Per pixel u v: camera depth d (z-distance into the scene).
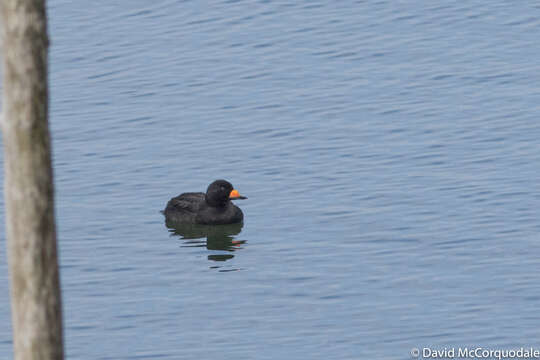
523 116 33.06
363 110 34.31
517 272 23.28
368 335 20.48
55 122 34.62
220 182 27.84
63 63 40.00
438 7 43.78
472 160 30.19
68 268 24.75
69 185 29.97
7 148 9.13
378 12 43.53
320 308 21.95
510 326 20.62
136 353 20.03
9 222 9.28
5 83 8.98
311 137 32.44
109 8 45.66
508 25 41.28
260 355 19.75
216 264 24.94
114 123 34.41
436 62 38.12
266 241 26.20
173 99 36.16
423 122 33.09
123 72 38.88
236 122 33.94
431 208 27.23
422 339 20.20
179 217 27.89
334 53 39.47
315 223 26.92
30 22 8.84
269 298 22.66
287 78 37.41
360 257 24.66
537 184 28.28
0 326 21.44
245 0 45.62
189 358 19.72
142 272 24.53
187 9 44.94
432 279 23.16
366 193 28.44
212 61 39.41
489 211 26.83
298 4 44.88
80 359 19.80
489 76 36.53
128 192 29.53
